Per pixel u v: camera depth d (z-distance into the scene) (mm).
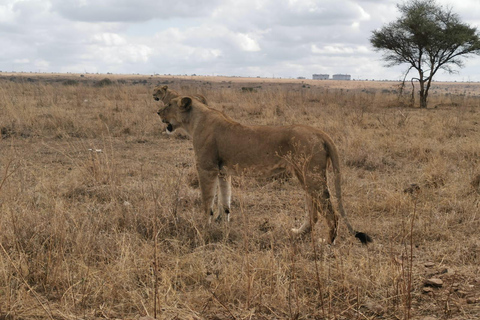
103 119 16234
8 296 4031
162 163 10477
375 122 17375
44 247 5371
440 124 16141
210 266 5172
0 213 5766
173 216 6348
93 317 3994
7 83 28719
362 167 10281
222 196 6645
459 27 30016
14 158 9922
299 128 5891
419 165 10469
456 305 4137
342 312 3988
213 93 29938
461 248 5570
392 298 4281
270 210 7312
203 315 4090
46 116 16109
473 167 9016
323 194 5762
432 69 29141
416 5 31094
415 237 5988
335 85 122312
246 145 6141
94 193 7758
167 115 6980
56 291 4488
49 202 6656
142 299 4207
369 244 5773
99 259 5184
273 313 4113
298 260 5125
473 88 134250
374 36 31953
